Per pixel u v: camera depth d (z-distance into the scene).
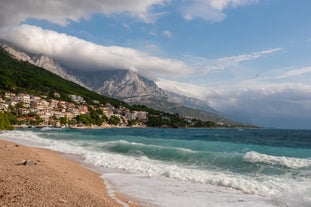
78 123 177.75
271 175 17.92
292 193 13.14
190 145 35.69
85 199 10.23
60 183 12.47
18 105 173.75
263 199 12.72
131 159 23.95
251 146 34.25
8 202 8.85
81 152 29.22
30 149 27.36
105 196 11.80
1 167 15.02
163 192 13.60
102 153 27.97
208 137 74.38
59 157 25.45
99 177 16.88
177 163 23.12
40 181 12.27
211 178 16.17
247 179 16.88
